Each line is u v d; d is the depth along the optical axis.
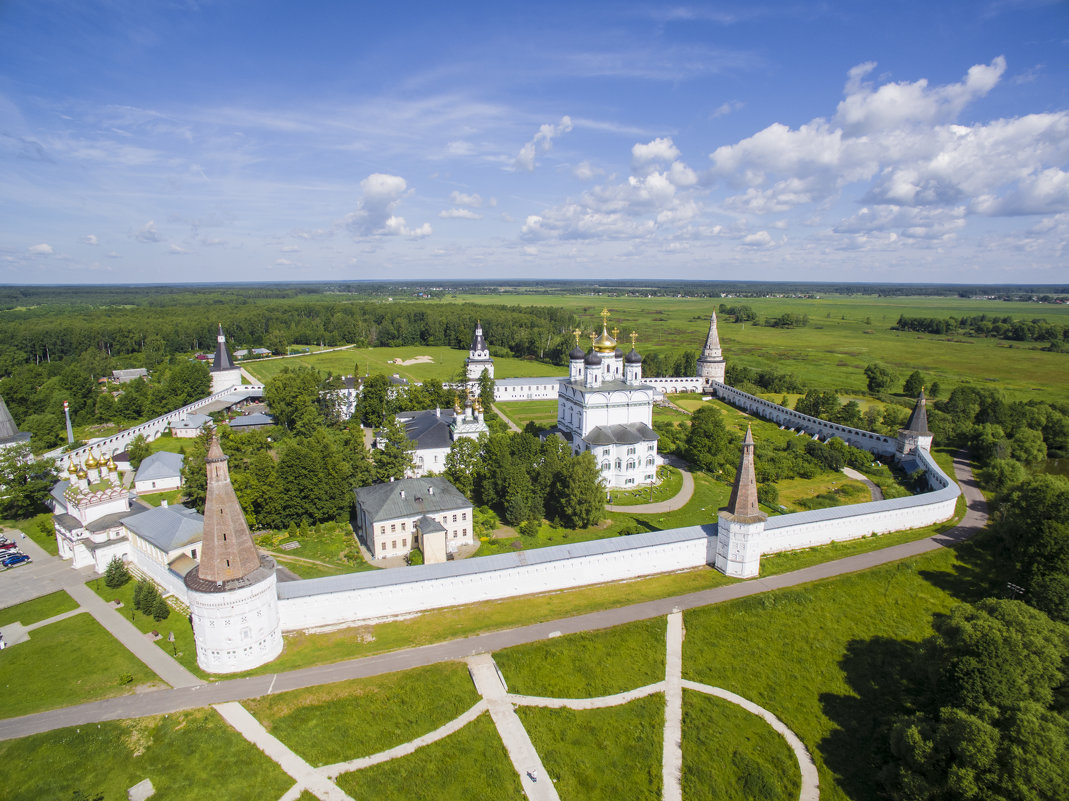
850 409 176.25
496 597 82.25
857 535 102.06
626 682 68.56
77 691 64.56
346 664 68.38
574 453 137.38
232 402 195.00
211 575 65.69
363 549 99.75
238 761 56.62
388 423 120.00
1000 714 55.25
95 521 93.88
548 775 57.72
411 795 54.88
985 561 95.69
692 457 143.12
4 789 54.19
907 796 54.16
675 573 90.00
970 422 166.00
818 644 76.38
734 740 62.53
